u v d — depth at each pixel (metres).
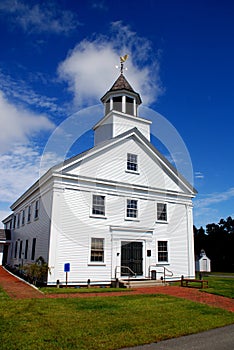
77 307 9.22
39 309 8.74
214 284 17.23
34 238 19.06
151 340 6.33
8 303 9.52
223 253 45.62
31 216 20.66
